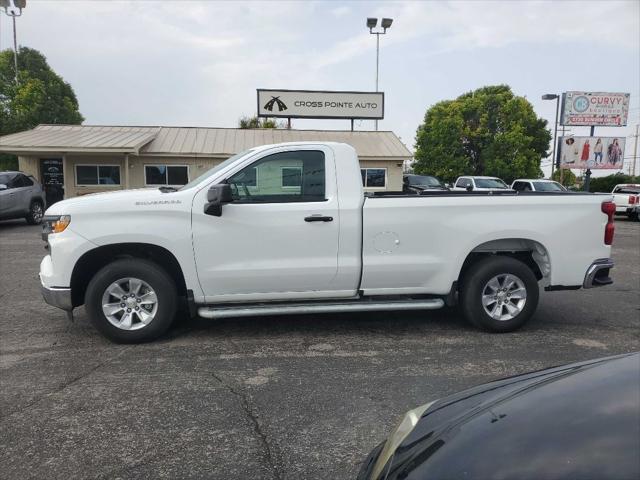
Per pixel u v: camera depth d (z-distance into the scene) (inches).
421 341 208.1
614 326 231.0
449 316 245.4
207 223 196.1
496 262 214.5
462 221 208.2
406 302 210.8
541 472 64.2
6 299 276.4
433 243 207.9
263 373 173.9
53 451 124.9
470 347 200.8
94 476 114.9
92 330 221.0
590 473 62.1
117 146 755.4
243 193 201.2
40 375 171.8
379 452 89.7
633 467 61.7
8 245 477.1
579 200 215.8
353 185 205.3
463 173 1669.5
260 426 137.5
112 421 140.0
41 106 1412.4
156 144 847.7
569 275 216.8
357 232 203.5
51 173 833.5
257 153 202.1
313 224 201.0
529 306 216.2
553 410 77.6
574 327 229.0
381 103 1001.5
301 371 175.6
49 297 196.2
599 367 91.4
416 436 84.8
